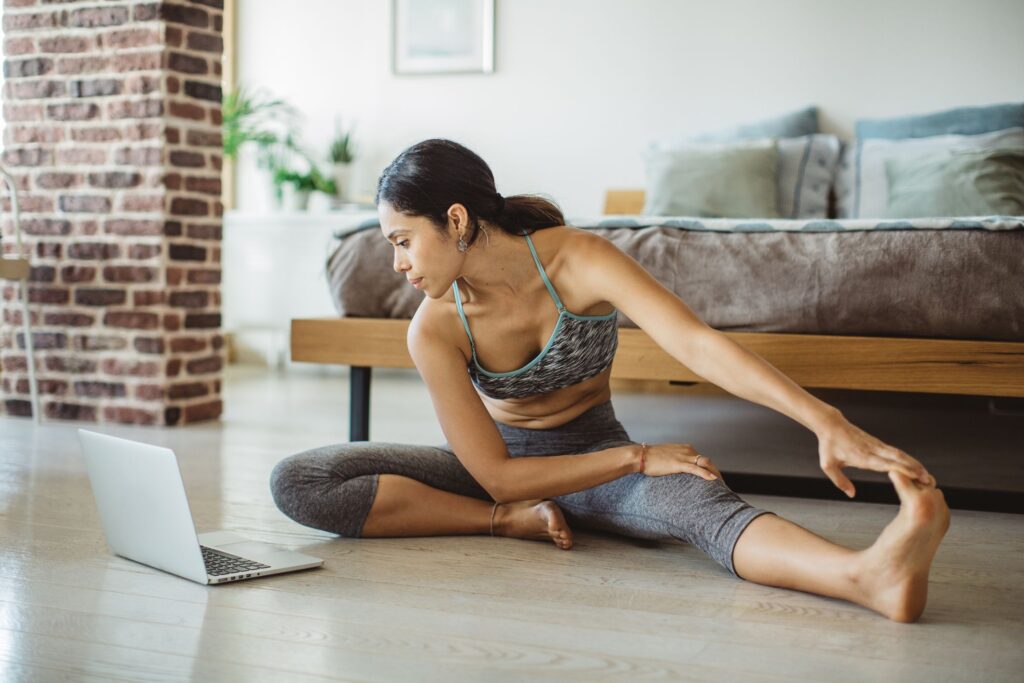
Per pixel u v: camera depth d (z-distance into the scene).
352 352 2.91
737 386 1.68
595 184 5.38
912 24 4.91
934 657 1.47
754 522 1.78
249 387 4.86
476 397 1.95
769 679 1.38
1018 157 4.36
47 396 3.86
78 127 3.75
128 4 3.64
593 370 2.05
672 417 4.12
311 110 5.79
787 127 4.97
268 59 5.85
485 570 1.89
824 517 2.40
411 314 2.90
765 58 5.10
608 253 1.88
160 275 3.66
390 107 5.66
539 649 1.49
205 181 3.81
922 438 3.58
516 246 1.87
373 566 1.91
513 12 5.43
